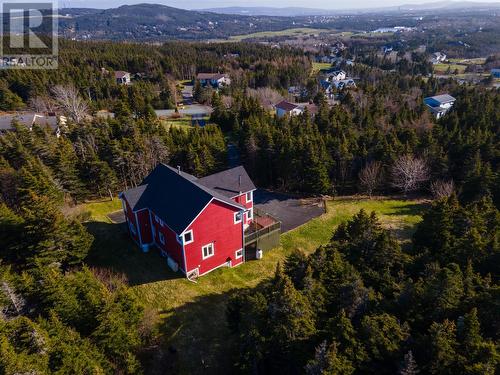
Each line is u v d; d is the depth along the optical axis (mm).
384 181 45844
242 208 30000
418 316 18219
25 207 28625
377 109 67000
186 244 27562
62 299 20094
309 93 100062
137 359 20891
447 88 100688
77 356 16750
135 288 27328
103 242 32875
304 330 17531
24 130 45688
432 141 47406
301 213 41312
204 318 25203
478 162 42312
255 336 17781
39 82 79062
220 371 21203
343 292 19641
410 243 31656
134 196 31234
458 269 21266
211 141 50219
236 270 31125
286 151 45719
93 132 49125
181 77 128250
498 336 16922
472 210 28484
